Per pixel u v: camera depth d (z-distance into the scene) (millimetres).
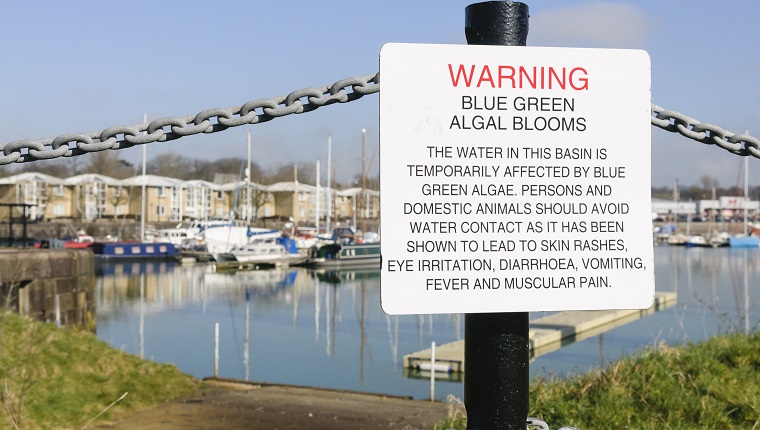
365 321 33188
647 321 29516
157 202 107938
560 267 2486
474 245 2453
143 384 13461
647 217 2518
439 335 28922
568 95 2486
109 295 43844
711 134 2854
